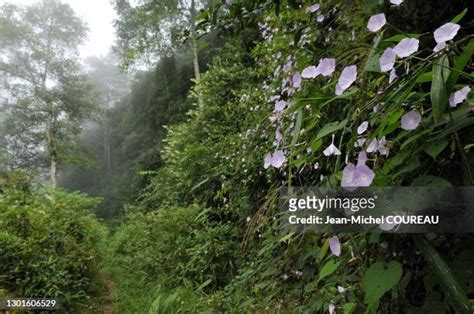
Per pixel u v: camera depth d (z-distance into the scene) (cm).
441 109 50
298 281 171
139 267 473
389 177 64
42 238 364
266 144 203
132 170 1421
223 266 349
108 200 1571
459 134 63
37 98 1519
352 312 82
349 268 92
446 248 65
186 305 291
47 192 560
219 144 410
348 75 70
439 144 59
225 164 375
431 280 65
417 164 61
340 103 90
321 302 122
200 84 680
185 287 358
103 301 395
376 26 67
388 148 66
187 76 1186
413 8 96
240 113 485
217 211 408
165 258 429
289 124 108
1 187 439
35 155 1694
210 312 242
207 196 436
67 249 393
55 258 352
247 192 317
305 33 161
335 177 70
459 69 51
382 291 58
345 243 82
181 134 640
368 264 77
